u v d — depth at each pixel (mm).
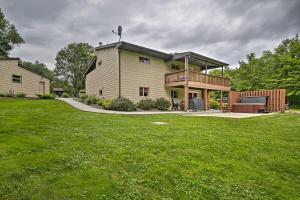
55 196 2473
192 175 3266
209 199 2672
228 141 5395
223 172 3459
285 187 3146
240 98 19031
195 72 16875
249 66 35938
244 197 2787
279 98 17078
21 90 20266
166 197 2633
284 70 28359
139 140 5059
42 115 8133
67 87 46219
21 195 2463
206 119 9891
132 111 13688
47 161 3430
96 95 17391
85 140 4844
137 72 16422
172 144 4820
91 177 2986
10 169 3061
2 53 30781
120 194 2619
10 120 6570
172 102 18484
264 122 9695
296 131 7270
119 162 3623
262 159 4203
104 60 17406
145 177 3123
